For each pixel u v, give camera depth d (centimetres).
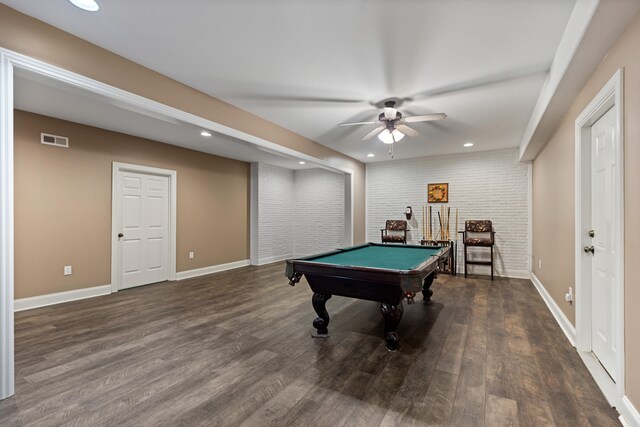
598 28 172
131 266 493
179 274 561
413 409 185
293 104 364
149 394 201
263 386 210
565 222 312
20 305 372
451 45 240
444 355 256
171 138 502
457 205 629
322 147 554
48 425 171
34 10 200
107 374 227
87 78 236
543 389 205
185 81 305
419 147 573
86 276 431
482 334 301
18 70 203
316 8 200
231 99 349
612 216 212
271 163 731
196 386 211
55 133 399
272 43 241
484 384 212
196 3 196
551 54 250
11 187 193
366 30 223
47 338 291
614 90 188
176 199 556
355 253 390
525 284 518
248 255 717
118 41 238
